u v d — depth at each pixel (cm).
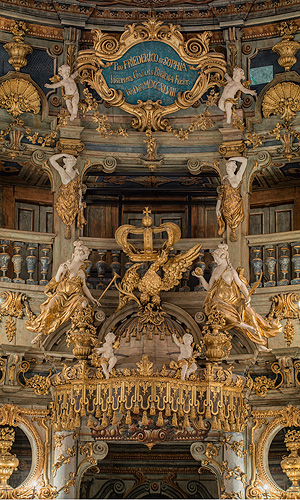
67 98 1872
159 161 1902
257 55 1931
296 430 1792
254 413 1780
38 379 1764
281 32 1900
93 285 2061
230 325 1716
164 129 1916
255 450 1762
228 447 1750
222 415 1620
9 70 1884
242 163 1862
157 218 2205
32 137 1861
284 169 1991
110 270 2086
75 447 1759
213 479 2038
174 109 1911
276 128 1870
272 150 1883
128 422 1558
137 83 1922
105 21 1939
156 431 1730
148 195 2194
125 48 1908
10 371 1731
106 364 1605
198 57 1900
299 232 1802
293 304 1777
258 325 1730
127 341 1653
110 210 2195
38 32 1911
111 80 1916
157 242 1898
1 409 1720
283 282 1803
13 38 1878
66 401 1655
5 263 1792
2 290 1759
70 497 1727
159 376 1566
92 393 1612
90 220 2183
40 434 1753
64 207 1842
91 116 1916
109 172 1900
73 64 1916
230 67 1916
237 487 1730
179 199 2195
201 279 1739
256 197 2159
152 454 2062
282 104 1878
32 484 1720
